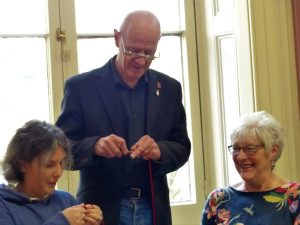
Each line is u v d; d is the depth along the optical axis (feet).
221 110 8.95
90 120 6.43
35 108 8.61
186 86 9.33
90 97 6.48
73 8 8.61
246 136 6.28
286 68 8.44
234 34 8.59
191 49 9.28
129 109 6.50
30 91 8.59
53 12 8.50
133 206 6.40
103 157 6.34
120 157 6.22
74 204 5.80
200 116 9.33
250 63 8.35
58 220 4.99
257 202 6.32
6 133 8.47
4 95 8.48
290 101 8.46
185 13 9.24
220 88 8.95
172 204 9.15
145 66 6.33
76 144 6.25
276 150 6.41
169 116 6.72
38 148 5.17
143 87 6.63
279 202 6.23
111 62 6.66
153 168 6.43
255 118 6.42
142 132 6.53
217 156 9.09
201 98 9.34
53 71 8.52
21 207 5.24
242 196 6.46
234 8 8.52
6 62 8.49
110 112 6.45
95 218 5.17
